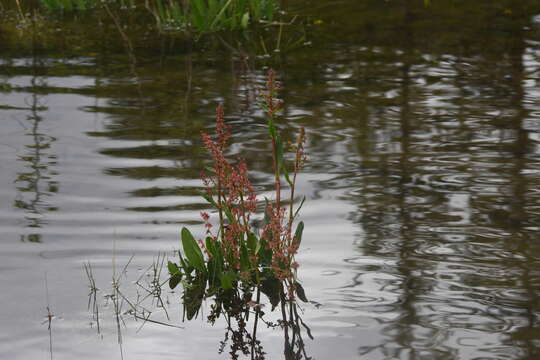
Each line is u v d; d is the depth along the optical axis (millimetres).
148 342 3873
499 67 8469
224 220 5172
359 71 8438
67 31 10094
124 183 5773
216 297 4367
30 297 4258
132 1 11406
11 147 6438
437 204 5406
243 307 4254
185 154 6320
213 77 8312
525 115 7129
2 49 9289
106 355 3746
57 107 7414
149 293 4363
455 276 4457
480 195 5551
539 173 5906
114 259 4691
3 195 5543
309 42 9516
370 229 5039
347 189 5652
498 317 4043
